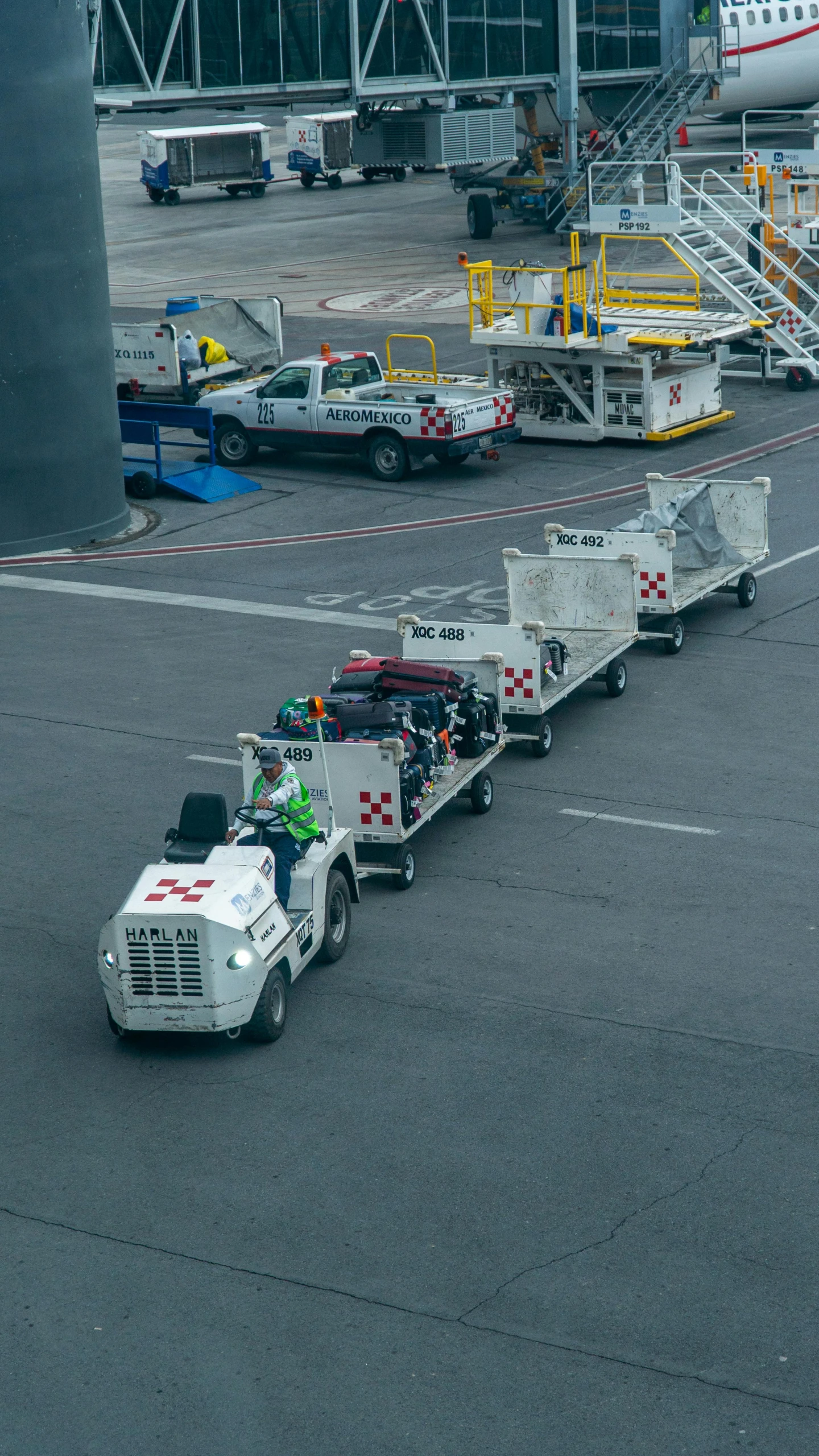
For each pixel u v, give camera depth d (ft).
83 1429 24.48
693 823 47.19
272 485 92.68
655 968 38.73
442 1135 32.09
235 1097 33.91
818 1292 26.94
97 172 80.38
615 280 144.56
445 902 43.04
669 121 166.61
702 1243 28.32
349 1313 26.81
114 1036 36.88
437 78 160.97
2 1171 31.48
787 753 52.11
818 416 101.91
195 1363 25.79
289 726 44.93
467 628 51.96
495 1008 37.22
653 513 65.26
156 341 102.73
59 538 81.35
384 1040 36.04
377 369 97.04
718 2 181.57
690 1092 33.32
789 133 227.61
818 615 66.39
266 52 143.33
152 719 56.70
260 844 38.47
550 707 52.44
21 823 48.49
